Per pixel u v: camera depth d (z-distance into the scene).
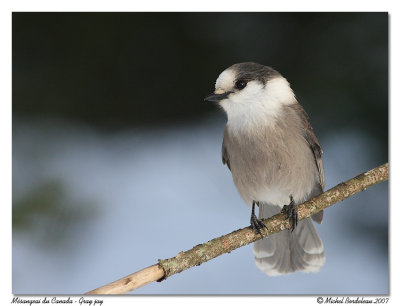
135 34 9.67
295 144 8.12
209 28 9.68
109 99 9.93
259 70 8.30
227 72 8.31
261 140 8.11
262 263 8.98
